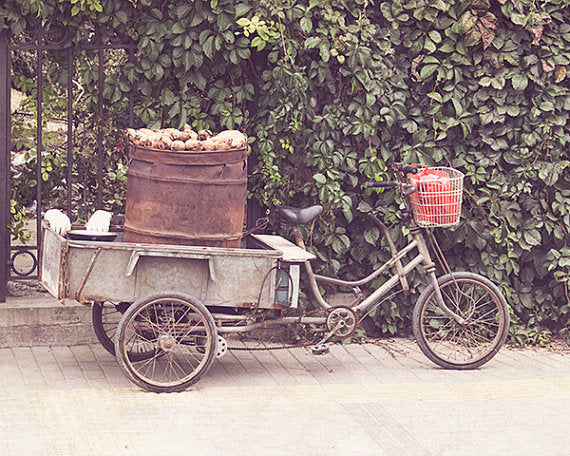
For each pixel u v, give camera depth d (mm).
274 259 5781
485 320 7289
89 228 6105
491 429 5273
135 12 6711
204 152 5680
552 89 7184
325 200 6965
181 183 5691
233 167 5793
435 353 6535
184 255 5641
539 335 7426
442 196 6250
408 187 6309
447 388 6062
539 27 7086
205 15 6625
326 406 5590
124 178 7246
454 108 7172
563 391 6074
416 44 7066
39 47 6730
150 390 5699
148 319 5676
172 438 4945
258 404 5578
